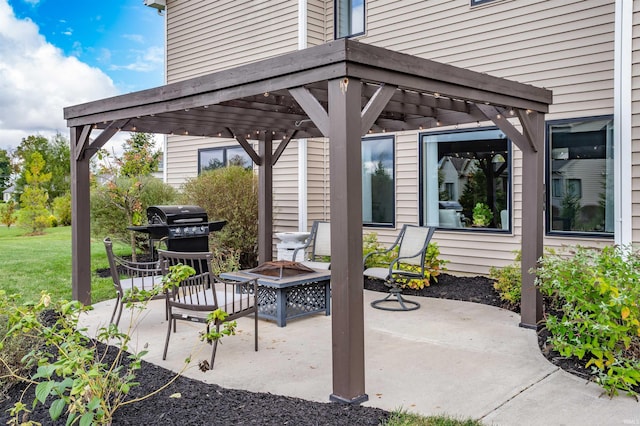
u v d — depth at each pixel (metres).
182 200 9.35
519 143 5.03
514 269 6.31
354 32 8.96
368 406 3.21
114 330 3.21
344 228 3.23
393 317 5.54
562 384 3.60
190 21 11.02
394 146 8.45
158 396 3.32
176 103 4.69
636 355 3.69
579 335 3.83
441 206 7.98
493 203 7.44
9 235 16.45
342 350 3.27
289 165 9.42
